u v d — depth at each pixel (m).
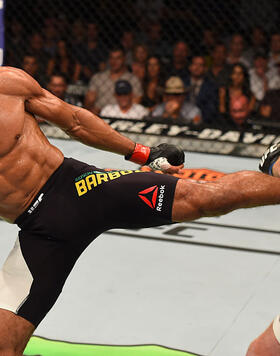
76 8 8.66
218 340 3.37
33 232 2.71
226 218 5.23
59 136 7.43
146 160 3.01
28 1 9.00
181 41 7.62
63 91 7.73
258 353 2.73
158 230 4.93
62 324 3.52
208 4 8.73
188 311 3.67
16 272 2.67
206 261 4.36
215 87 7.25
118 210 2.68
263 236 4.85
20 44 8.62
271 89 7.16
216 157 6.83
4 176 2.62
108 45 8.91
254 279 4.10
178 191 2.61
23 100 2.71
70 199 2.71
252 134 7.02
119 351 3.25
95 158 6.62
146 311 3.67
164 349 3.27
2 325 2.56
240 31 8.74
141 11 8.98
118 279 4.07
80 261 4.33
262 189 2.43
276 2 8.70
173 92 7.19
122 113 7.45
